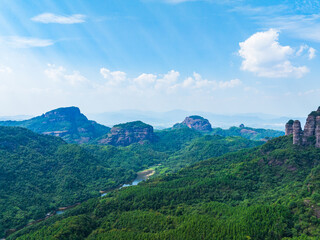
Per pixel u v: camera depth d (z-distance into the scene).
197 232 133.12
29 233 173.25
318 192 132.38
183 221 150.38
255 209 137.25
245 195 176.88
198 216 150.12
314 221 115.44
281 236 117.62
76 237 156.12
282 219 124.38
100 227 170.75
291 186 164.25
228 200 176.25
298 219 122.00
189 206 173.75
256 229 123.50
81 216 178.38
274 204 140.25
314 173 152.25
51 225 176.50
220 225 133.88
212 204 166.25
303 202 129.12
